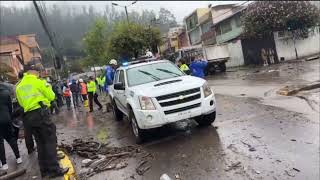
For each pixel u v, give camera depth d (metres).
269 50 37.56
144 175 6.87
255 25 37.81
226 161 7.02
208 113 8.96
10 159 8.98
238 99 13.78
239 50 41.03
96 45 56.03
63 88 26.48
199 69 14.55
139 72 10.16
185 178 6.49
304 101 12.09
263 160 6.91
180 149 8.08
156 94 8.52
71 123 14.70
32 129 6.93
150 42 36.50
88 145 9.29
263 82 19.69
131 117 9.31
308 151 7.19
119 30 37.66
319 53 37.94
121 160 7.86
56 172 7.04
